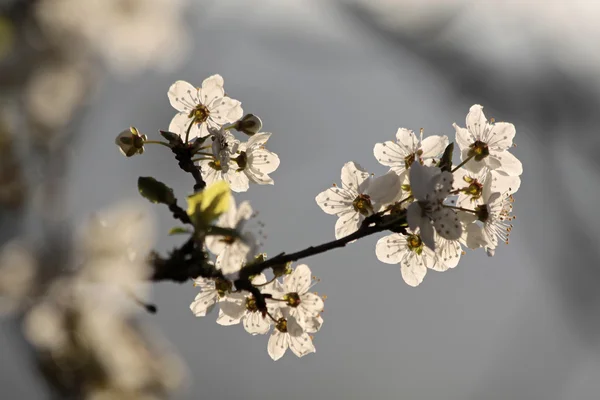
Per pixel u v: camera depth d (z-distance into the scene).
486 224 0.84
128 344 0.81
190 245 0.80
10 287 0.78
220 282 0.83
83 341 0.80
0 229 0.78
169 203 0.80
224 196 0.80
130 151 0.83
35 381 0.80
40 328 0.79
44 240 0.78
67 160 0.84
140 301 0.79
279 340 0.84
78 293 0.78
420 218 0.81
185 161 0.84
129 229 0.78
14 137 0.84
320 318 0.84
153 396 0.81
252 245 0.80
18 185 0.81
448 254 0.84
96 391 0.80
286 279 0.84
